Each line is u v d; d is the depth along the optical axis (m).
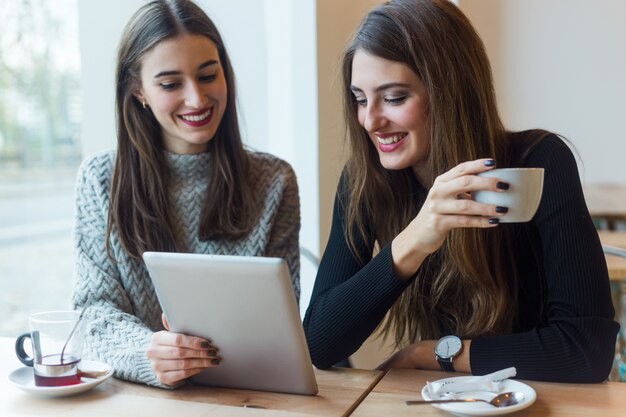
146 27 1.55
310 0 2.49
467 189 1.09
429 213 1.17
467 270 1.34
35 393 1.17
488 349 1.25
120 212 1.61
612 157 3.26
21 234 4.97
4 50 4.26
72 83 4.38
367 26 1.32
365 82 1.31
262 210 1.70
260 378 1.18
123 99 1.63
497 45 3.29
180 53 1.53
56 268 4.54
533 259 1.41
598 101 3.24
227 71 1.66
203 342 1.16
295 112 2.56
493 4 3.26
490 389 1.12
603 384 1.20
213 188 1.66
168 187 1.68
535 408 1.08
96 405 1.13
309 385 1.16
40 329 1.16
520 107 3.31
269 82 2.66
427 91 1.30
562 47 3.24
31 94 4.50
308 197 2.57
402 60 1.28
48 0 4.16
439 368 1.30
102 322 1.38
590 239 1.30
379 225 1.49
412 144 1.34
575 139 3.28
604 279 1.29
